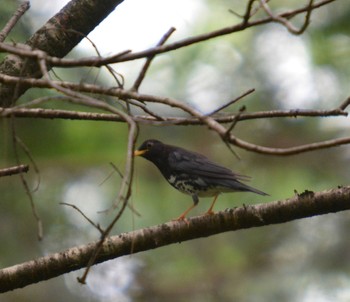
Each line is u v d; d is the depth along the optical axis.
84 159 13.10
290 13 5.36
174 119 6.45
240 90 15.24
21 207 13.31
